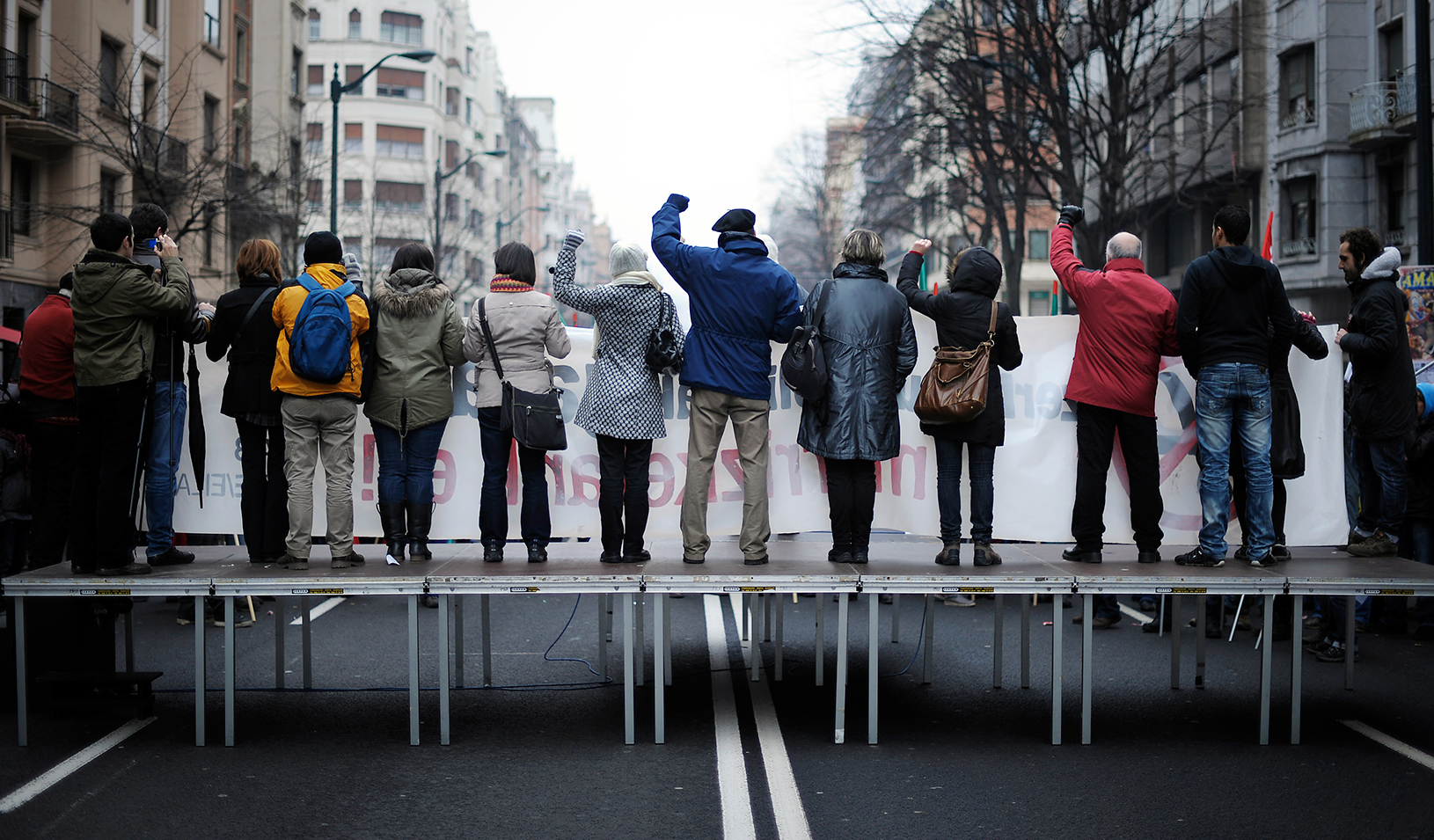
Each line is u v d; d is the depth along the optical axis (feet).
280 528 22.50
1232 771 19.34
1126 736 21.54
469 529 24.50
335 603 37.29
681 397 24.44
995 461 24.52
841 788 18.43
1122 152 85.15
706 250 21.56
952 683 26.08
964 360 21.66
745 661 28.50
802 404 21.99
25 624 20.85
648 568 21.22
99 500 20.89
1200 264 21.75
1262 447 21.95
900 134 94.22
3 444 29.04
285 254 115.24
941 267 151.74
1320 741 21.16
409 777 19.03
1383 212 93.40
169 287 21.21
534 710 23.62
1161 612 31.60
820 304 21.70
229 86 124.06
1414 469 29.76
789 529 24.09
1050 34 83.41
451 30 245.86
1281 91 98.84
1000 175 92.48
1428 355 37.81
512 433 21.79
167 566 22.17
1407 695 24.64
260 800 17.81
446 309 22.38
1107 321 22.08
